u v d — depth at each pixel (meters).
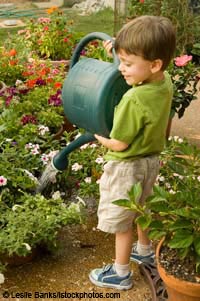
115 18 6.93
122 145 2.71
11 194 3.50
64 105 3.02
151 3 6.16
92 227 3.55
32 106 4.42
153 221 2.60
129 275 3.05
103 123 2.83
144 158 2.82
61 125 4.33
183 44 6.05
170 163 3.07
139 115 2.61
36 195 3.36
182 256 2.54
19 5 10.47
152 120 2.64
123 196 2.82
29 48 5.74
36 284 3.08
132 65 2.62
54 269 3.19
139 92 2.61
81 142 3.30
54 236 3.16
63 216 3.21
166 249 2.77
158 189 2.61
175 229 2.48
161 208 2.54
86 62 2.96
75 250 3.36
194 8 6.58
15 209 3.24
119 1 6.88
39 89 4.62
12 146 3.79
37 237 3.11
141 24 2.57
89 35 3.05
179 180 3.39
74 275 3.16
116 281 3.04
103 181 2.91
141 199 2.93
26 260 3.21
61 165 3.45
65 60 5.58
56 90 4.59
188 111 5.43
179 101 4.34
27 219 3.15
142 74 2.62
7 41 5.95
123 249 2.96
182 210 2.46
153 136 2.73
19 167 3.63
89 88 2.83
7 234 3.13
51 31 5.66
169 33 2.59
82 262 3.26
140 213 2.80
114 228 2.88
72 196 3.81
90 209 3.70
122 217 2.85
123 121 2.65
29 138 3.90
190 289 2.53
